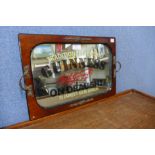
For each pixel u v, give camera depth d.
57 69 0.77
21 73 0.68
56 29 0.75
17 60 0.66
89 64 0.89
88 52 0.87
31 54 0.68
